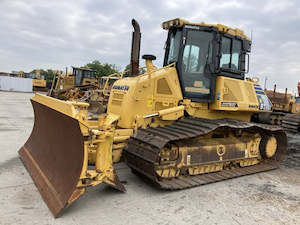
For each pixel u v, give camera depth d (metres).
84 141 3.45
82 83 22.75
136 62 5.74
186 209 3.74
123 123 4.91
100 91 9.05
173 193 4.29
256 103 6.23
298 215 3.70
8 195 3.88
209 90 5.39
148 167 4.13
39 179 4.23
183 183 4.50
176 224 3.32
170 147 4.54
